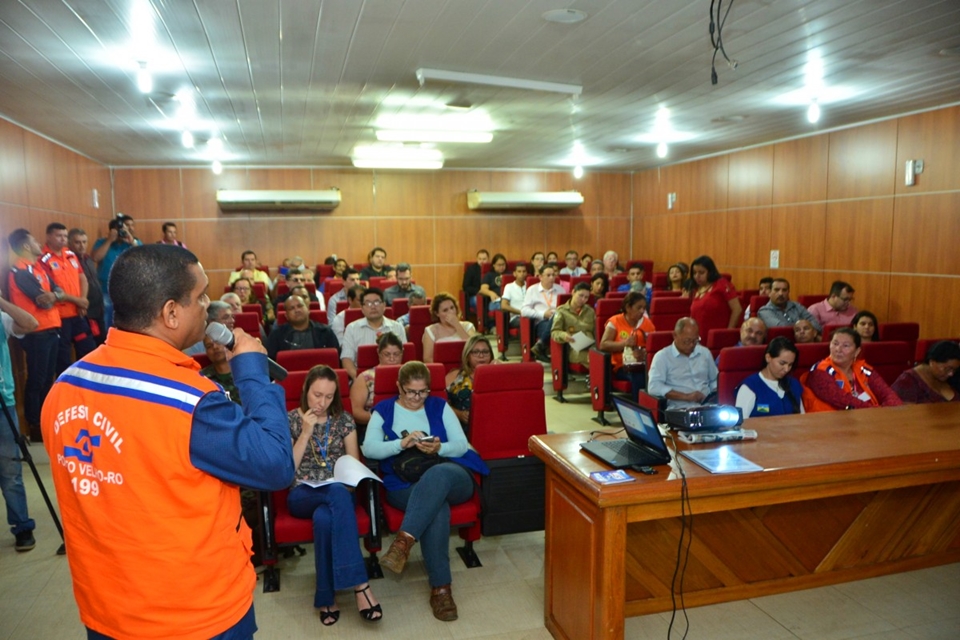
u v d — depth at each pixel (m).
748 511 2.51
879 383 3.40
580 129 7.61
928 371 3.44
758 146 8.80
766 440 2.29
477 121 7.02
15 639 2.36
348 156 9.61
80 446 1.12
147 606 1.11
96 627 1.14
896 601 2.54
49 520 3.43
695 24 3.92
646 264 11.16
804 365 3.92
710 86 5.52
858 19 3.87
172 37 3.95
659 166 11.23
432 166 10.25
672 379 4.19
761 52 4.53
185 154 8.97
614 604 1.92
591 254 12.14
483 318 9.62
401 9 3.58
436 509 2.52
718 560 2.52
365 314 4.63
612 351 5.30
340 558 2.38
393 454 2.81
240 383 1.31
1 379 2.93
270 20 3.69
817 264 7.88
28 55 4.24
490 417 3.01
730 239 9.48
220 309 3.24
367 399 3.38
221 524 1.19
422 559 2.96
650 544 2.43
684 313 6.03
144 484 1.10
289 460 1.25
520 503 2.95
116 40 3.98
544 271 7.13
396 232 11.24
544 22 3.84
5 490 3.05
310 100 5.82
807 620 2.42
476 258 11.66
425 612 2.50
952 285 6.25
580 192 11.96
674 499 1.88
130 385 1.12
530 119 6.94
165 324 1.18
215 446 1.13
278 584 2.71
